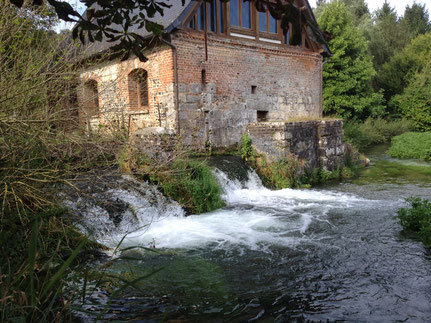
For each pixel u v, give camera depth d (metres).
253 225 7.48
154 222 7.18
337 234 6.90
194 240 6.53
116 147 5.60
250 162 11.69
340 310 4.16
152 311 4.01
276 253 5.94
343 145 14.73
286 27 2.23
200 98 11.77
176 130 11.05
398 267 5.34
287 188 11.19
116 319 3.76
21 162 4.05
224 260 5.63
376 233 6.92
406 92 28.36
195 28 11.58
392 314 4.07
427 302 4.33
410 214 7.23
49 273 3.15
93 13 2.35
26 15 4.60
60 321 2.87
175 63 10.96
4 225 2.89
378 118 26.39
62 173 4.73
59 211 3.34
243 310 4.13
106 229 6.08
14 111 4.47
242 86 13.13
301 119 13.77
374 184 12.06
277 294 4.54
